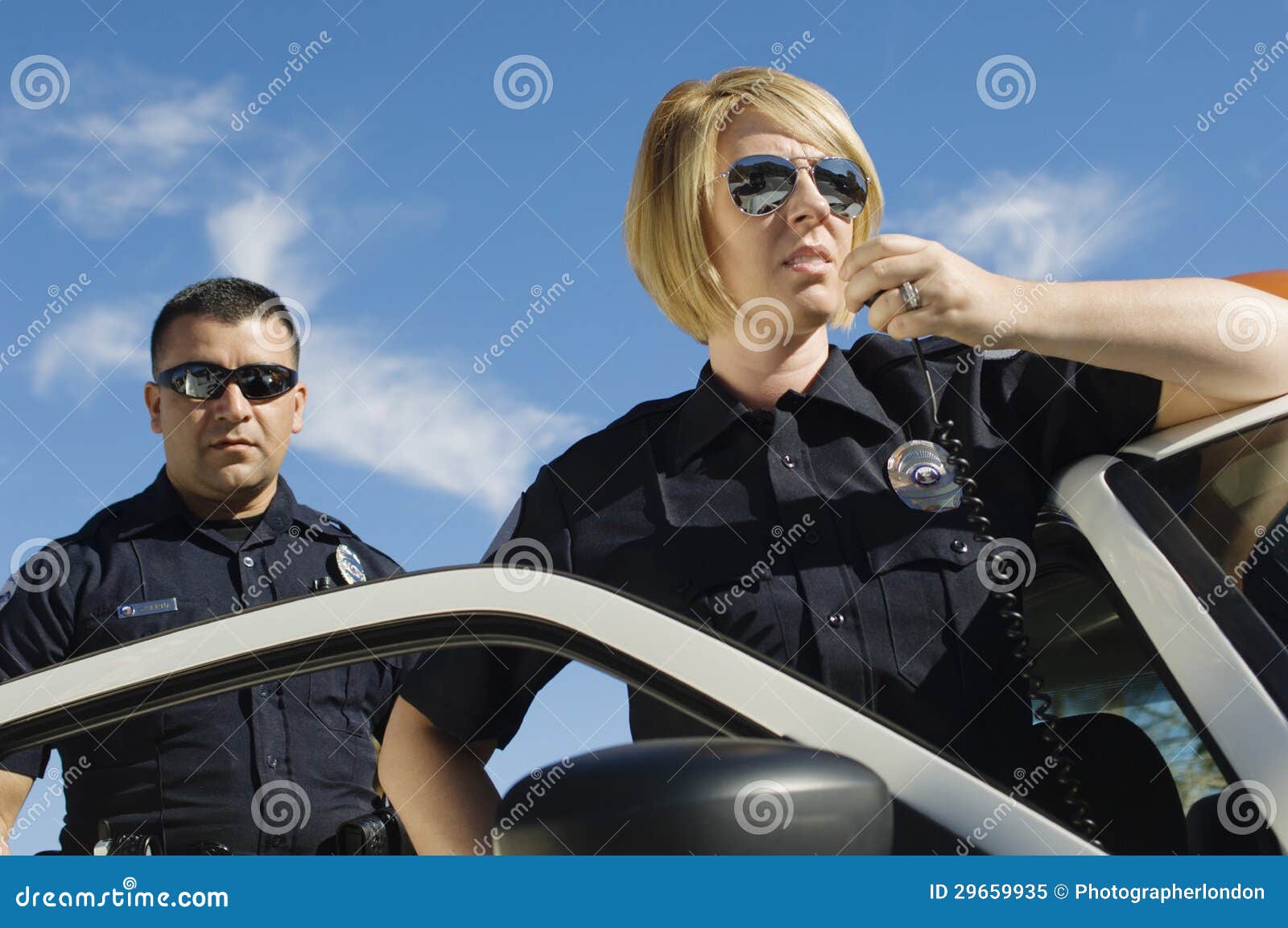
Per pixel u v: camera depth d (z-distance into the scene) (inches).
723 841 38.5
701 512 72.1
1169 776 62.3
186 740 117.0
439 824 70.2
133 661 56.0
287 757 119.6
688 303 78.5
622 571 72.1
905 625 67.2
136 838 102.1
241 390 129.5
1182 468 64.7
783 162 74.7
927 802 48.4
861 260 64.6
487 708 71.4
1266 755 53.1
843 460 72.7
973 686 66.2
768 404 76.5
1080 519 65.9
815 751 40.6
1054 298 64.1
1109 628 64.2
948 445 71.7
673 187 77.8
